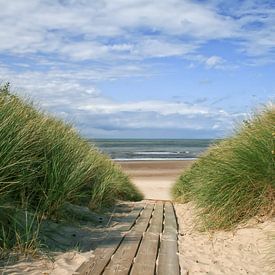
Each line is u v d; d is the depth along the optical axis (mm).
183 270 4266
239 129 7340
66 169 6238
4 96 6117
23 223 4836
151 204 10383
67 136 7648
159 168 32062
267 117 6746
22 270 3826
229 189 6117
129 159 43375
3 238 4281
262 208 5863
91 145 11016
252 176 5996
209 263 4609
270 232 5273
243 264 4582
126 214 8086
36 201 5730
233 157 6395
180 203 10906
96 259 4391
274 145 6027
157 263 4457
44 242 4734
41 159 5895
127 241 5379
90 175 8266
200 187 7098
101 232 5930
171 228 6672
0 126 5191
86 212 7031
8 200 5020
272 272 4250
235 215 6000
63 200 5895
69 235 5391
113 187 9656
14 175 5188
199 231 6324
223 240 5594
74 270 3973
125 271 4027
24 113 6238
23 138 5414
